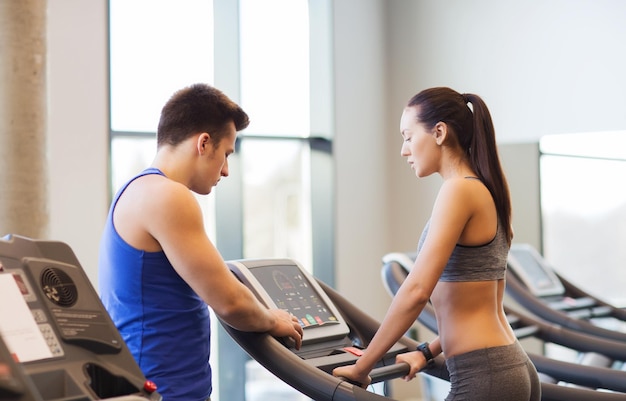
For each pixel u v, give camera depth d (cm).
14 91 314
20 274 164
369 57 649
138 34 517
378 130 655
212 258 206
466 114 226
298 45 617
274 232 609
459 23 615
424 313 353
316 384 222
